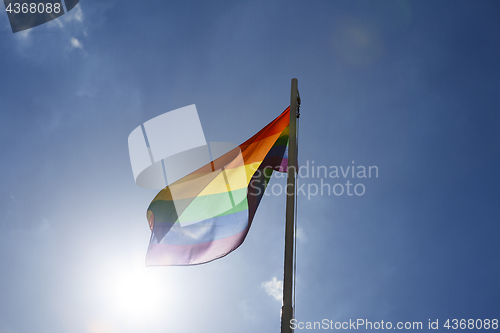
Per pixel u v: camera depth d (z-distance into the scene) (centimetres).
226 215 1121
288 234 793
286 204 846
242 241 1042
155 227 1131
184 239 1102
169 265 1073
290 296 721
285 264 757
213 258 1062
